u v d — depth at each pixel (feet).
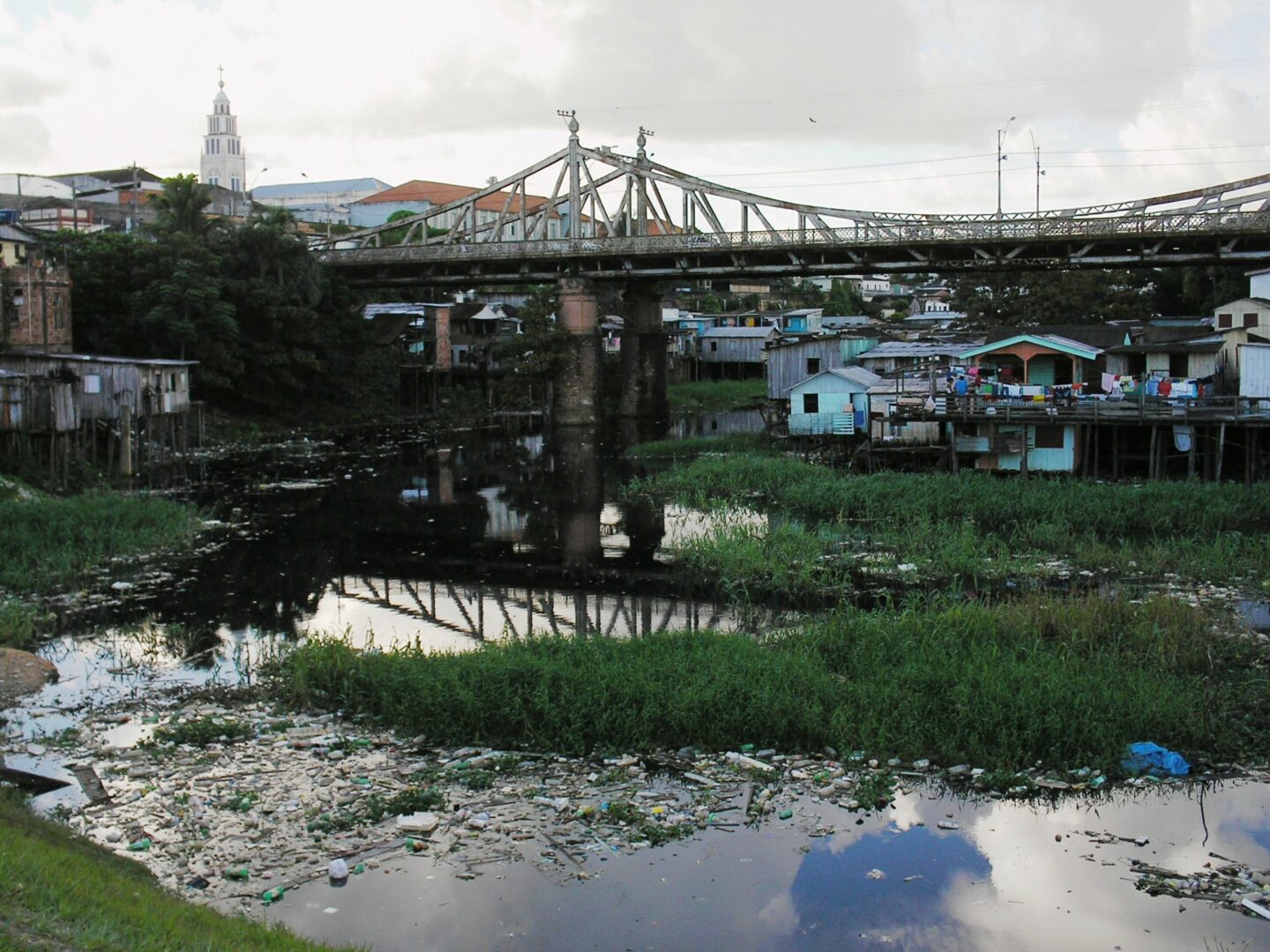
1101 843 50.60
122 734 63.41
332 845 50.01
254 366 230.48
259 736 62.34
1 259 192.34
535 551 120.26
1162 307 265.75
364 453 209.97
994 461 148.05
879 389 164.14
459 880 47.55
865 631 74.90
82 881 38.01
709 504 140.46
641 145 266.16
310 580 106.52
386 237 412.57
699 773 57.00
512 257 248.32
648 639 74.18
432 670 68.18
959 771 56.85
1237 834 51.16
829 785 55.72
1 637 81.92
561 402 247.91
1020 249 203.82
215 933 36.81
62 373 149.28
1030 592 92.73
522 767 57.67
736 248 226.17
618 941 43.45
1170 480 138.62
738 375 350.84
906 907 45.68
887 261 220.43
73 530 114.01
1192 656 70.85
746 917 44.91
